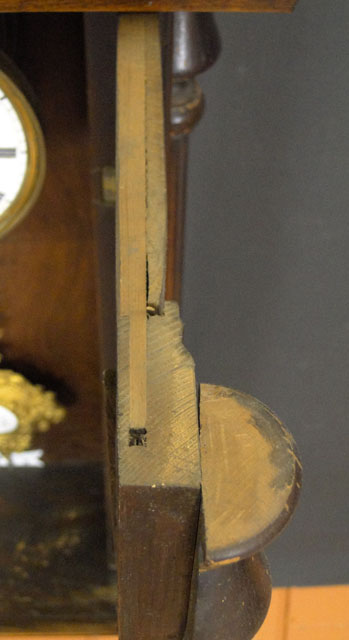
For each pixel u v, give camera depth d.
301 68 1.77
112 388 0.83
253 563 0.80
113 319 1.27
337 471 2.19
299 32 1.73
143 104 0.88
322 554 2.10
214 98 1.79
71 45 1.11
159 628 0.80
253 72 1.77
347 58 1.77
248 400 0.80
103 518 1.52
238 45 1.73
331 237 1.98
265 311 2.07
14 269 1.31
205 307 2.06
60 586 1.43
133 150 0.85
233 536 0.70
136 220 0.81
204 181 1.89
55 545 1.48
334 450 2.19
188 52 1.16
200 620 0.77
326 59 1.76
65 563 1.46
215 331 2.10
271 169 1.89
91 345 1.42
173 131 1.24
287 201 1.92
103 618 1.41
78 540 1.49
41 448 1.55
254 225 1.96
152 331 0.80
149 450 0.73
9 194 1.15
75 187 1.23
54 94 1.14
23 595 1.42
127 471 0.72
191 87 1.26
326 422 2.19
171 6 0.95
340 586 2.09
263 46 1.74
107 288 1.24
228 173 1.88
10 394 1.46
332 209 1.94
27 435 1.52
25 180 1.14
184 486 0.71
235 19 1.70
